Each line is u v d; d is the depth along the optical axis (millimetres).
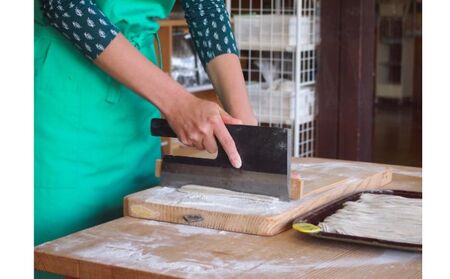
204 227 1181
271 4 3158
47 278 1453
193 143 1295
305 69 3301
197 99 1298
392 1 7910
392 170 1652
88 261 1010
